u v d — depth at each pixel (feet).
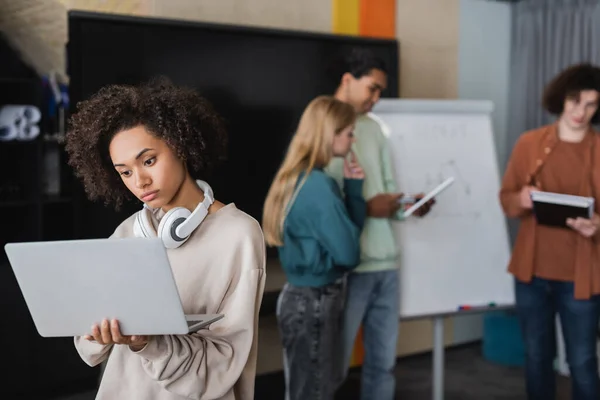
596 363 9.66
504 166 14.49
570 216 8.95
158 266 3.54
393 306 9.92
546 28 13.48
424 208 9.91
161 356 3.90
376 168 10.10
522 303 10.02
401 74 13.20
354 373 13.08
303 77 11.63
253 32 11.10
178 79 10.57
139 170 4.08
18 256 3.71
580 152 9.57
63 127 12.12
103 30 10.01
